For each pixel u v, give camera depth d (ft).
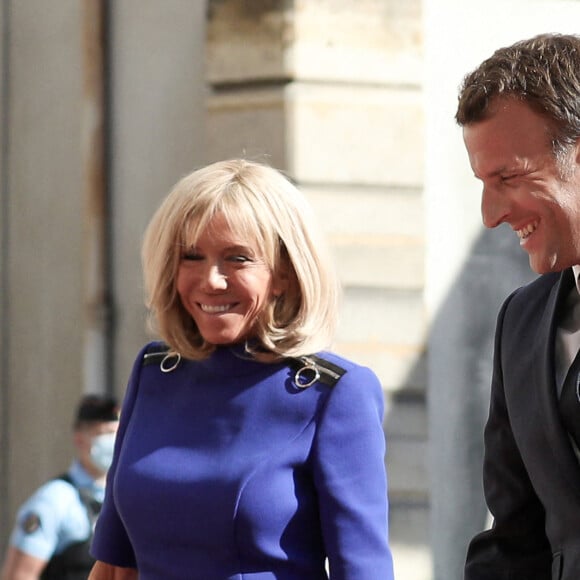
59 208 78.43
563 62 28.43
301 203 33.78
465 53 67.26
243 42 65.82
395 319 65.92
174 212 33.60
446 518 66.49
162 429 33.76
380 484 32.40
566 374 30.17
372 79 65.41
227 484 32.07
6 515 81.82
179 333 34.35
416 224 66.08
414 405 66.23
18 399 81.46
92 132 74.95
